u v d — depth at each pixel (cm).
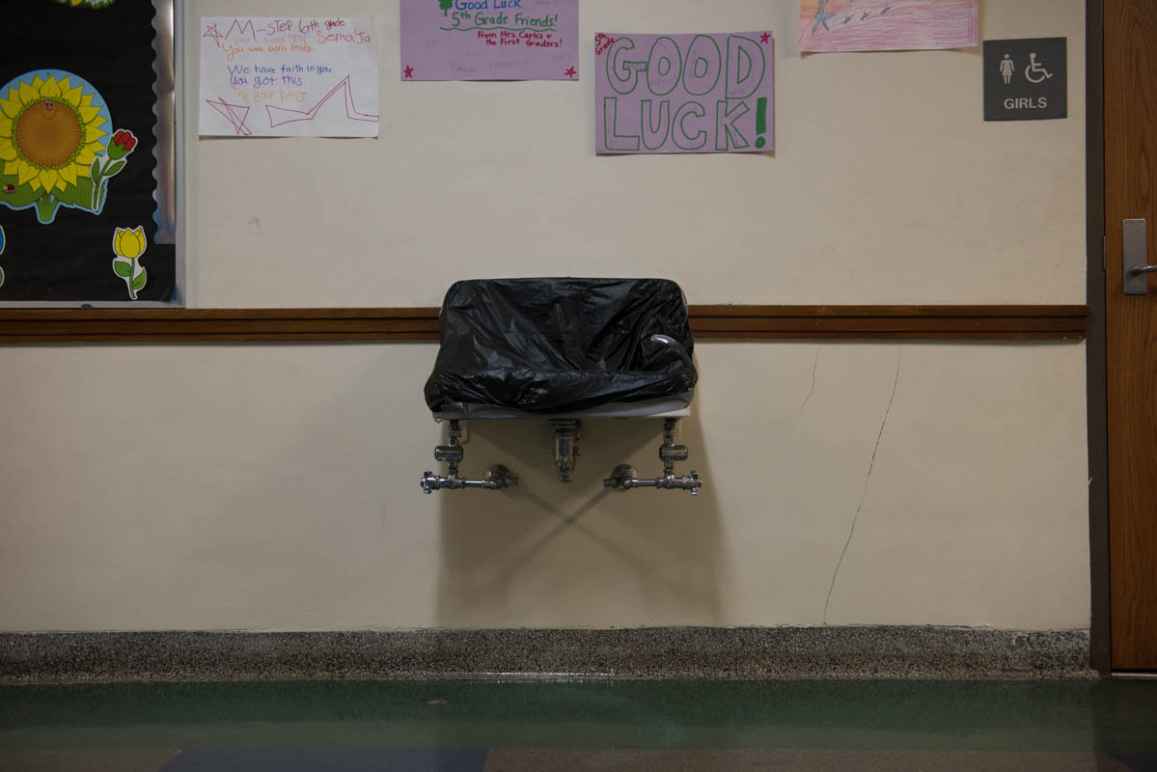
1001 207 183
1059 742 147
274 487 185
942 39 182
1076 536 182
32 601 184
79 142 184
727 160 184
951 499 183
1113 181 181
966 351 183
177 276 184
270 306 185
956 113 183
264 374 185
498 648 183
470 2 184
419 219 185
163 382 185
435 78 185
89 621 184
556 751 145
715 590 184
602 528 184
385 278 185
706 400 184
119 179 184
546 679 181
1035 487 182
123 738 151
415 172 185
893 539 183
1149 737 149
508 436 185
